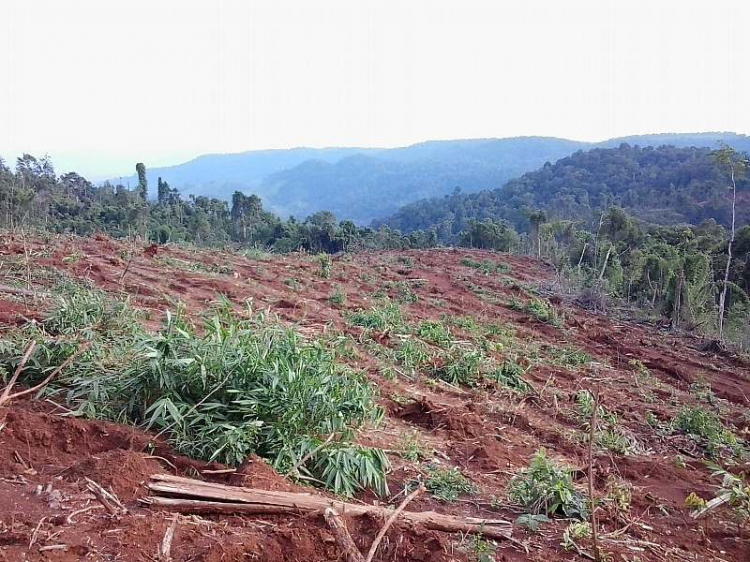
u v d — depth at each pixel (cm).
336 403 414
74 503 288
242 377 399
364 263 1759
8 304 624
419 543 311
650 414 688
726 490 428
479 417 598
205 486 313
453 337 929
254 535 285
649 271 1661
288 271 1330
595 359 991
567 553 336
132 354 457
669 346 1166
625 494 418
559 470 423
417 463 452
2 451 323
